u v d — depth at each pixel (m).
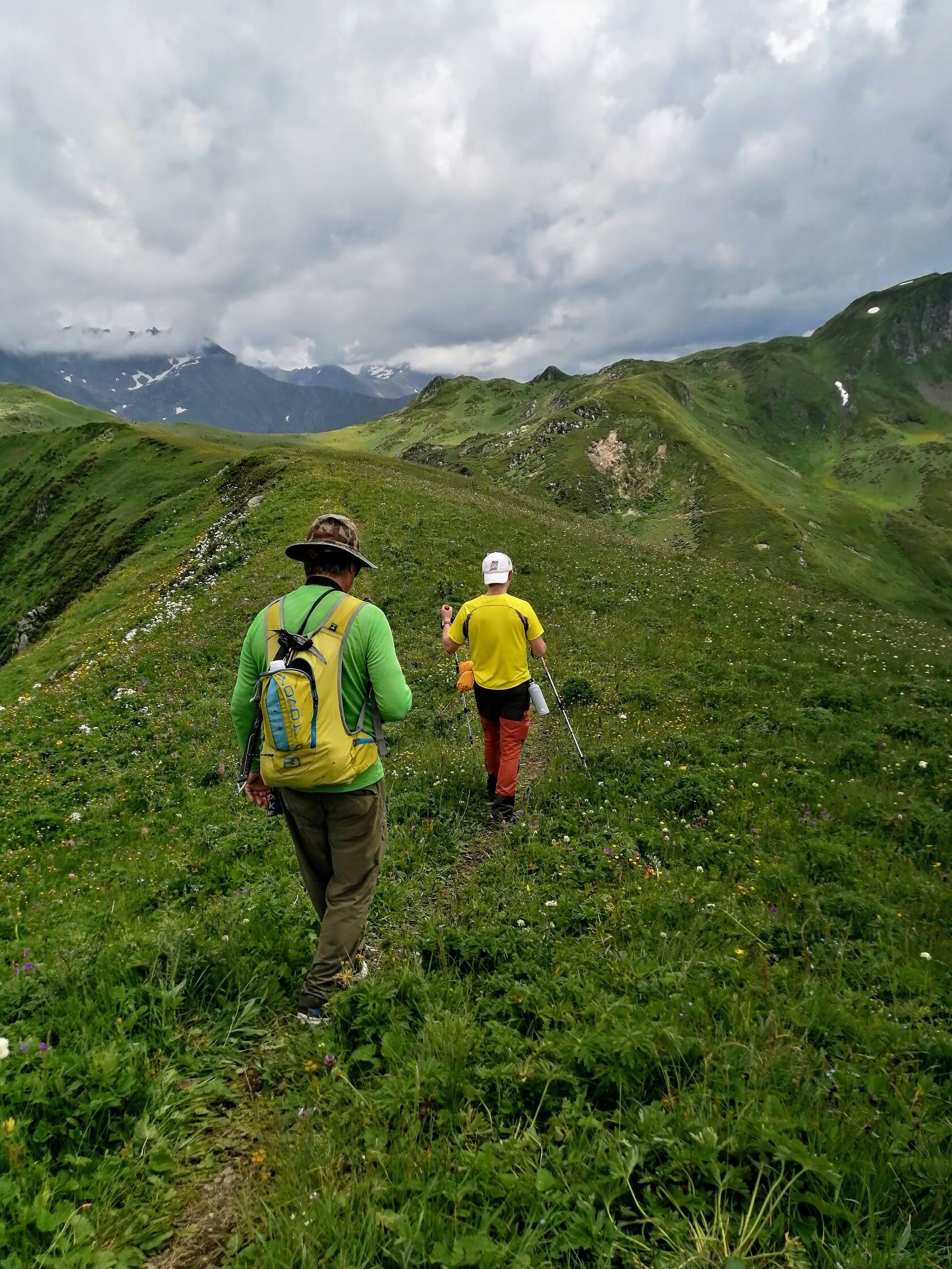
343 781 4.08
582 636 15.94
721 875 6.23
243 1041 3.92
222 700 13.52
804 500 187.25
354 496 30.06
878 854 6.62
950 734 9.95
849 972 4.75
